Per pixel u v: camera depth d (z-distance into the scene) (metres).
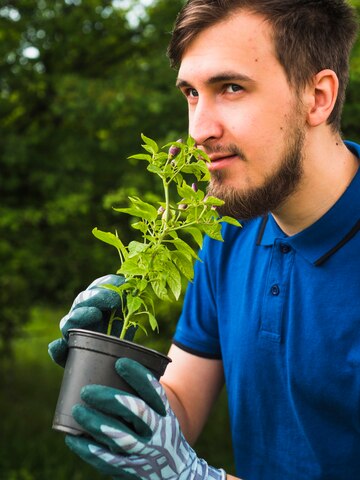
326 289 1.75
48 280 5.94
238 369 1.92
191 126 1.66
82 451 1.43
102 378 1.46
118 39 6.21
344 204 1.74
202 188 4.59
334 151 1.76
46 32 5.84
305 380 1.76
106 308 1.60
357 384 1.70
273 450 1.88
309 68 1.65
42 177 5.57
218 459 6.26
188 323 2.13
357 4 4.27
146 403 1.46
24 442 6.27
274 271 1.84
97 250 5.89
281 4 1.61
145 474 1.46
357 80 4.52
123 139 5.40
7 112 6.04
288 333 1.79
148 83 5.39
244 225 2.01
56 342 1.60
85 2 5.91
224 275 2.02
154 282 1.54
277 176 1.64
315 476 1.80
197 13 1.60
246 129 1.59
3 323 6.70
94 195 5.70
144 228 1.55
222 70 1.57
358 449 1.74
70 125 5.89
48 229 6.01
